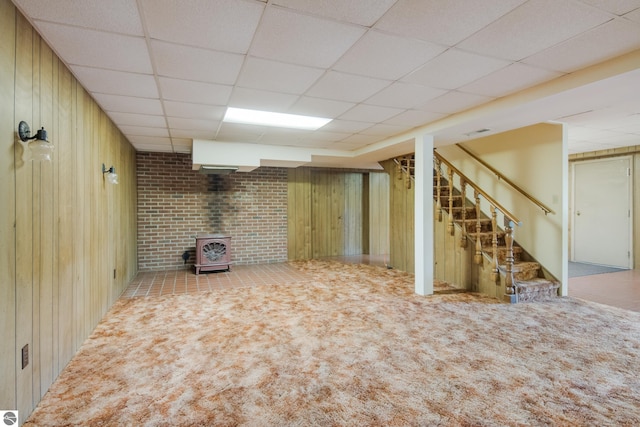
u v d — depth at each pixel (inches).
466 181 179.0
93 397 77.5
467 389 80.7
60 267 88.1
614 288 183.6
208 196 245.6
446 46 83.5
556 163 167.2
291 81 105.2
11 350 63.5
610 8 67.1
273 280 201.9
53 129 84.0
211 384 83.3
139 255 226.1
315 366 92.6
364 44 82.4
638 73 88.0
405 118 148.2
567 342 108.3
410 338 111.7
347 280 201.8
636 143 217.0
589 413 71.3
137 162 224.1
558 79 103.3
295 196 280.4
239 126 159.8
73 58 88.0
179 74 99.1
